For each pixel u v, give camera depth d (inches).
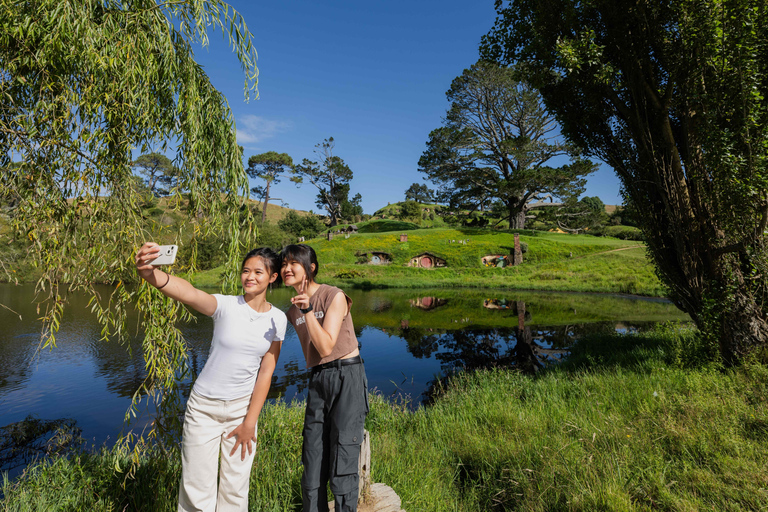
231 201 116.3
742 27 212.8
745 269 238.7
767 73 220.7
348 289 1250.0
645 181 274.1
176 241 108.7
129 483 118.6
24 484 127.0
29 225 93.2
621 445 142.3
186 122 107.8
